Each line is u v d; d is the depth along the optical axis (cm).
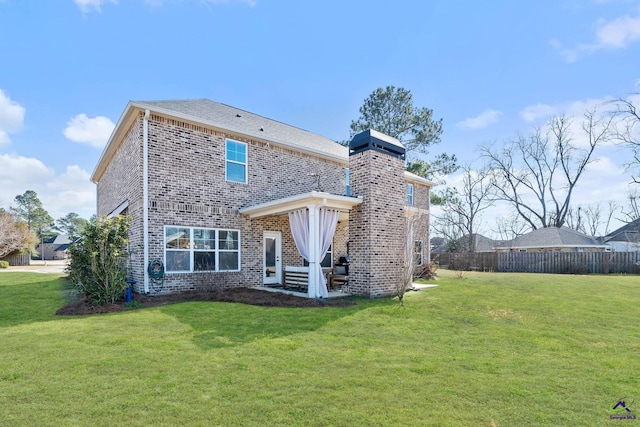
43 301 963
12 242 3275
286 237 1449
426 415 334
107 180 1697
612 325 689
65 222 7688
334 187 1633
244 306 872
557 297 992
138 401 359
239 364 465
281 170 1438
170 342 562
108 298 885
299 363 470
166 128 1138
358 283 1100
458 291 1112
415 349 539
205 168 1218
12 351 517
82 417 328
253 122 1548
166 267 1105
